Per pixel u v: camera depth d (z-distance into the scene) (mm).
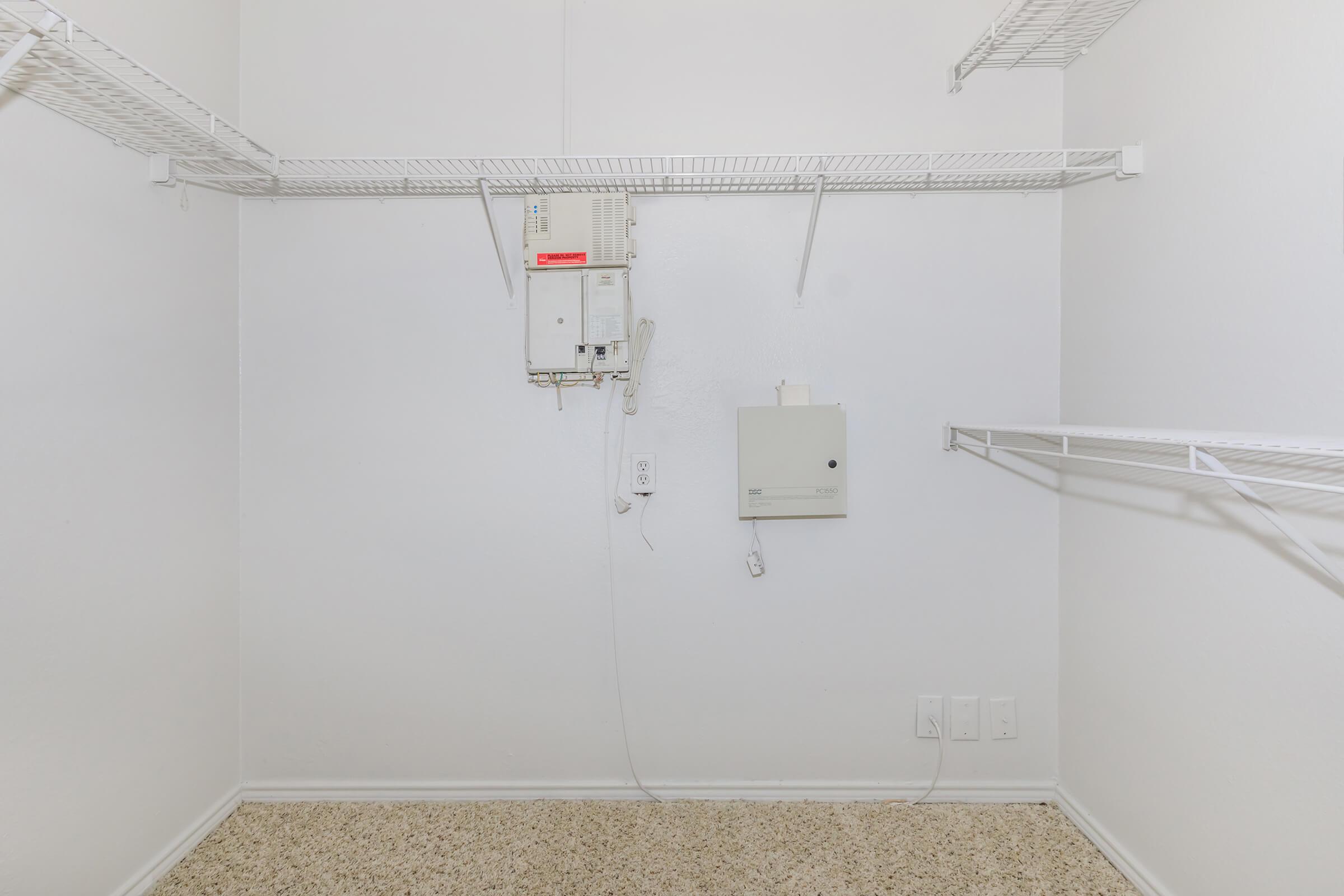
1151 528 1261
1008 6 1196
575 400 1597
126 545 1255
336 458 1587
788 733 1611
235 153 1289
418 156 1505
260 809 1564
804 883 1317
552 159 1367
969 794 1589
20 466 1047
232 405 1553
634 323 1574
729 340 1585
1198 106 1140
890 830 1486
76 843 1148
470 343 1587
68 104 1117
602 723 1612
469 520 1601
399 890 1304
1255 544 1027
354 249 1574
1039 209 1561
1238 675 1060
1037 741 1588
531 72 1564
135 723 1277
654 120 1560
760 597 1604
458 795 1604
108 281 1215
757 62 1562
